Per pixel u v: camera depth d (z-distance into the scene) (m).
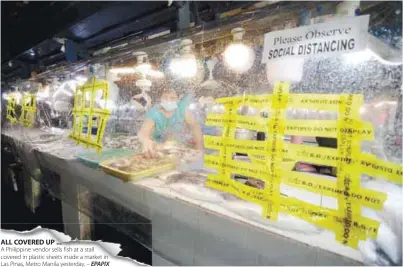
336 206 1.07
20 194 4.54
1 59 5.18
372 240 0.94
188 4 2.28
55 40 3.90
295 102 1.13
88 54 4.08
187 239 1.47
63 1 3.16
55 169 2.90
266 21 1.37
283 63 1.18
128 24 3.28
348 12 1.07
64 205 2.89
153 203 1.65
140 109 2.56
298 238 1.05
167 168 1.96
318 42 1.05
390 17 0.96
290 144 1.15
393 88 1.03
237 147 1.36
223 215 1.27
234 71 1.66
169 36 1.87
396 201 1.08
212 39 1.70
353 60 1.12
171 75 2.14
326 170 1.31
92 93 2.74
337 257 0.94
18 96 5.62
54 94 4.16
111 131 2.79
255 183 1.31
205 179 1.68
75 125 3.08
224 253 1.29
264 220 1.19
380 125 1.05
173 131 2.26
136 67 2.29
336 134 1.03
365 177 1.20
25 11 3.83
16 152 4.55
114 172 1.93
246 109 1.35
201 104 2.00
